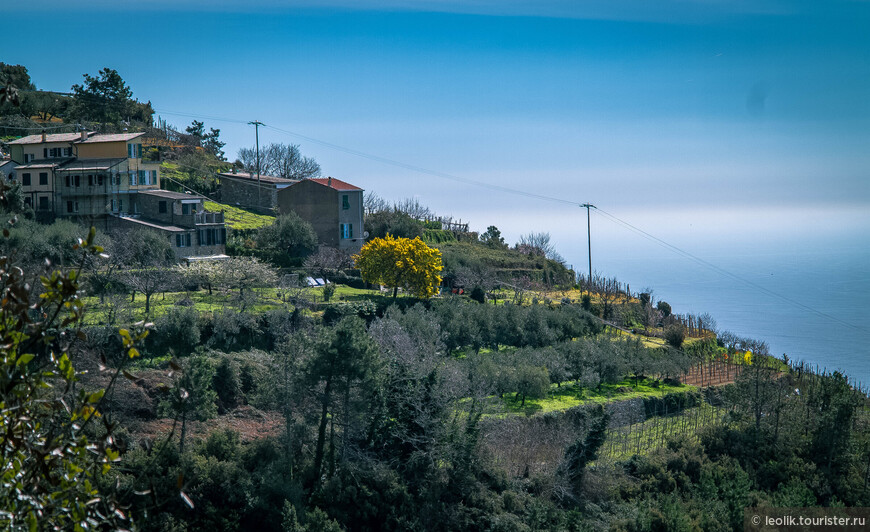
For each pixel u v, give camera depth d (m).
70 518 12.02
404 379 56.81
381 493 50.28
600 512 54.59
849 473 65.94
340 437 54.56
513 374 66.88
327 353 50.75
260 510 44.94
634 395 76.81
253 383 56.53
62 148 90.44
